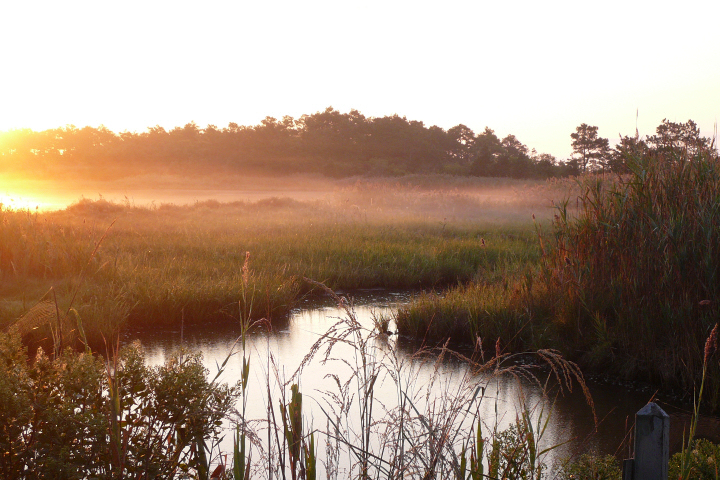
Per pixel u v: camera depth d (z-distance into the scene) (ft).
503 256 50.49
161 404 10.33
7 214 42.47
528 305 28.32
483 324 28.35
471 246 54.85
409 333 30.09
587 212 28.14
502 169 248.52
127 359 10.62
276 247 52.31
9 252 35.06
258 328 31.14
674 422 19.45
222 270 41.55
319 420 17.75
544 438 17.81
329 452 12.37
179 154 409.69
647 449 8.29
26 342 23.99
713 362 21.29
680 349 22.49
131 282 33.94
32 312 12.15
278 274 40.57
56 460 8.70
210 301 32.96
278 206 101.24
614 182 27.78
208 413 10.19
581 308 26.45
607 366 24.31
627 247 25.21
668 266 23.26
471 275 46.50
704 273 22.49
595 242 26.94
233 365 24.34
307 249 51.49
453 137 480.23
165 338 28.86
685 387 21.80
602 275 26.40
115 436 8.93
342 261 47.93
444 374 22.70
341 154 428.56
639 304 24.29
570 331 26.37
